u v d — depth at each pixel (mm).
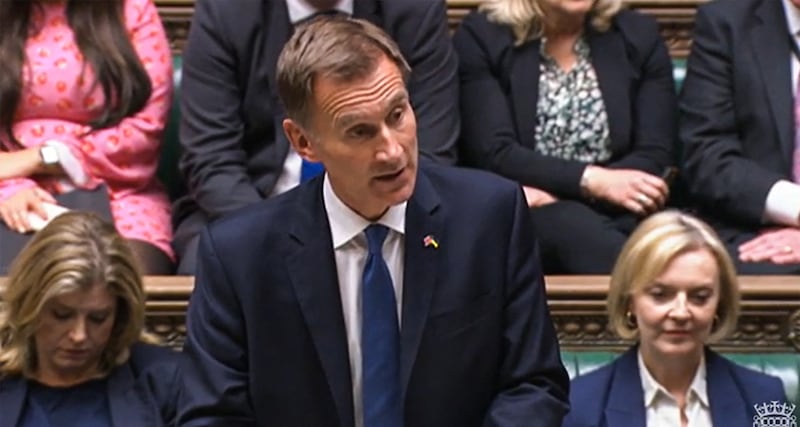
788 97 11227
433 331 6746
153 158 11508
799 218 10812
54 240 8375
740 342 9875
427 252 6785
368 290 6816
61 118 11289
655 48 11750
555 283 9922
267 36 11117
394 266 6871
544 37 11578
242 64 11109
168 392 8484
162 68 11531
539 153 11367
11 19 11289
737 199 11031
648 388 8680
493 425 6777
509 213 6906
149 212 11258
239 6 11117
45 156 10906
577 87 11531
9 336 8500
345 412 6805
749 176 11016
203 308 6926
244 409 6879
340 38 6137
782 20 11359
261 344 6828
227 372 6867
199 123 11086
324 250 6832
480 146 11453
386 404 6773
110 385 8523
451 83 11312
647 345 8648
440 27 11305
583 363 9602
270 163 11055
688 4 12664
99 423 8461
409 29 11203
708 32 11508
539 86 11547
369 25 6258
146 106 11398
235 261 6852
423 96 11195
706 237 8602
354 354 6891
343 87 6062
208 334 6895
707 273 8531
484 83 11578
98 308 8375
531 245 6969
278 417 6871
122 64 11289
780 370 9625
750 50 11344
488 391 6914
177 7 12711
